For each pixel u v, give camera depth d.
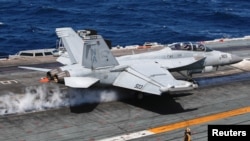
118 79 90.81
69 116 83.12
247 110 88.75
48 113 84.38
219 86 107.19
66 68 87.56
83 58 85.12
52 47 199.25
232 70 125.62
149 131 76.38
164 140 72.75
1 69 120.44
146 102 93.06
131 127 78.12
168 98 96.06
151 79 86.50
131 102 92.75
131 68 92.88
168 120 82.00
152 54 101.25
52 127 77.25
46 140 71.62
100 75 88.75
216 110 88.38
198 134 75.69
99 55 87.56
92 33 126.19
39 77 111.75
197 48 106.25
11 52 187.75
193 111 87.56
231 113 86.62
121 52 147.25
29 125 77.88
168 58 102.19
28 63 129.75
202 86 107.00
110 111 86.56
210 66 109.31
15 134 73.62
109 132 75.56
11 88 100.50
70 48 94.31
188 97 97.25
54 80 86.44
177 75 116.50
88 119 81.69
